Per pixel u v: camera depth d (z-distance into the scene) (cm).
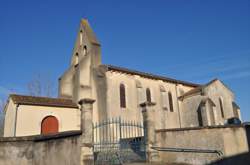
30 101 2148
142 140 1512
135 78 2741
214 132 1224
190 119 2908
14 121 1998
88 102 1220
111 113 2392
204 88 2866
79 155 1131
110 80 2522
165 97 2925
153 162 1385
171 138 1403
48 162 1077
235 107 3198
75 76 2791
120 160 1378
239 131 1170
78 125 2323
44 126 2144
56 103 2288
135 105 2620
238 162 1142
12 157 1006
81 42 2992
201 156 1248
